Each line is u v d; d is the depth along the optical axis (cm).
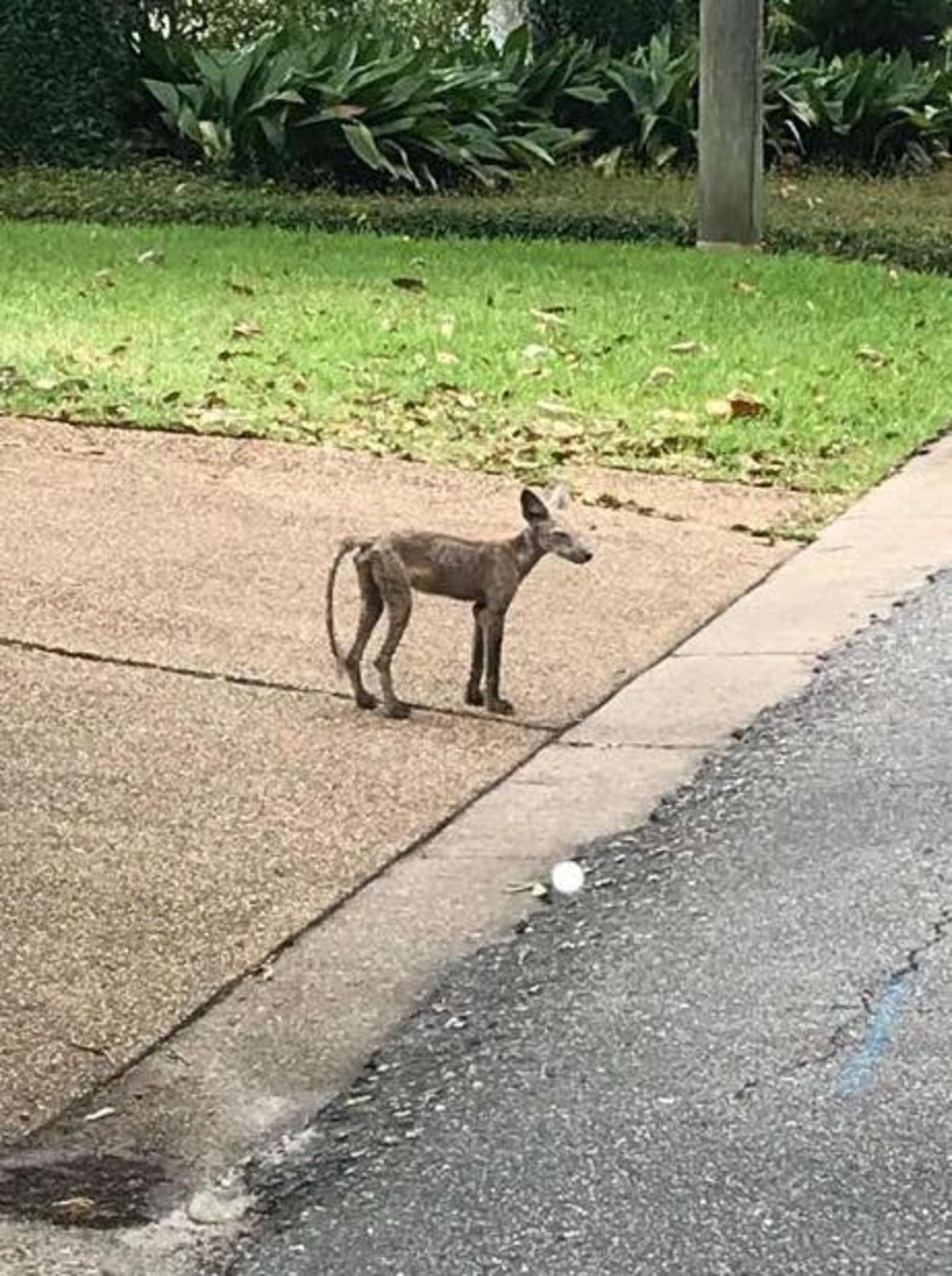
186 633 689
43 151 1845
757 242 1584
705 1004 454
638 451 942
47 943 476
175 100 1850
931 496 887
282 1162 397
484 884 516
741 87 1554
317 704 634
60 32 1831
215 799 560
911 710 632
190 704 629
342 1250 370
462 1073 428
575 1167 394
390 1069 430
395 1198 385
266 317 1191
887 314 1282
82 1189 387
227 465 891
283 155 1809
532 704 642
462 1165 395
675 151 2014
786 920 493
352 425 962
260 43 1853
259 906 499
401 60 1845
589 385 1056
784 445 962
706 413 1008
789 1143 399
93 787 565
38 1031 439
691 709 639
